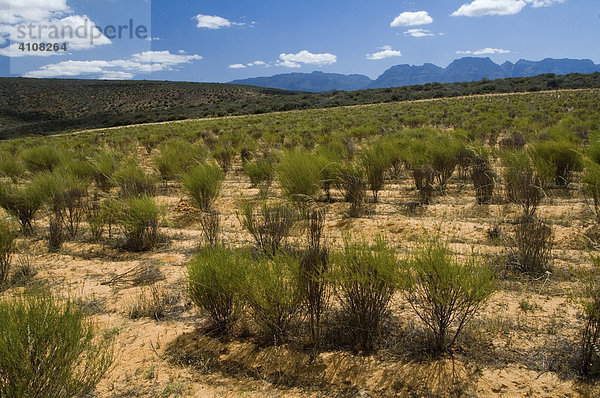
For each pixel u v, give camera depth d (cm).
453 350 332
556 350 322
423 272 331
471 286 313
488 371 302
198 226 752
